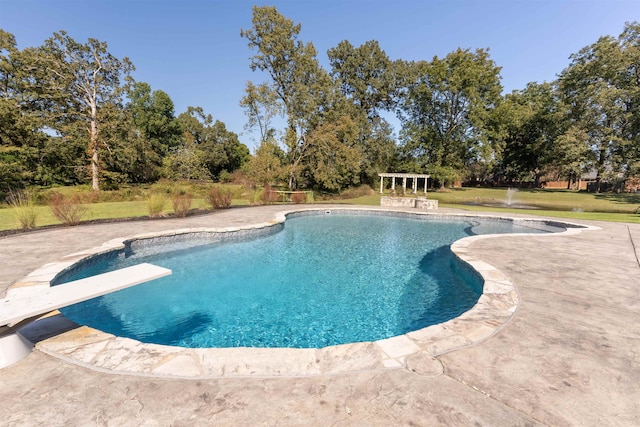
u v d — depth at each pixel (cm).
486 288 376
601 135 2264
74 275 470
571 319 291
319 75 2298
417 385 194
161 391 188
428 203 1589
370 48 2761
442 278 558
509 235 754
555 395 184
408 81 2808
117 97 2205
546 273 442
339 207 1480
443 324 279
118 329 369
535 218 1135
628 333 263
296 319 402
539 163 2886
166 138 3494
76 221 845
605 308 318
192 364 215
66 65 1995
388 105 3048
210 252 709
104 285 265
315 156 2264
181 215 1035
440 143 2802
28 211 791
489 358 224
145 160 2648
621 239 712
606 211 1557
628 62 2119
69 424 160
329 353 230
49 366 212
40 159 2005
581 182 3116
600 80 2245
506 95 3247
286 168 2091
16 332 223
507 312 306
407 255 715
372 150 2709
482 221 1234
